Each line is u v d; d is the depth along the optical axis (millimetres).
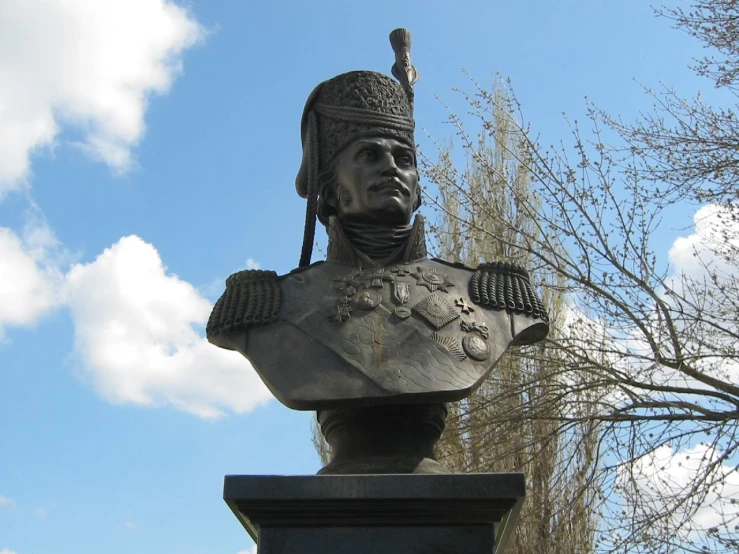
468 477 2574
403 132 3299
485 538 2527
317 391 2770
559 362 7383
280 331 2936
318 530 2564
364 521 2564
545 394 7434
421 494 2557
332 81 3377
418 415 2854
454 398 2779
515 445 7562
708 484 6457
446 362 2852
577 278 7504
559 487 7535
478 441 7578
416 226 3186
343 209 3262
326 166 3322
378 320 2959
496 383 7668
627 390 7148
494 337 2982
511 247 8453
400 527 2557
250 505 2576
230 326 2930
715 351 7512
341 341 2893
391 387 2762
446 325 2957
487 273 3162
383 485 2570
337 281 3086
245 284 3072
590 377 7648
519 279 3156
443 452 7762
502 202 8469
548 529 7371
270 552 2541
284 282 3102
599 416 7199
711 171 7484
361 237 3207
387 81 3355
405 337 2914
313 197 3281
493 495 2551
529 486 7574
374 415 2838
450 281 3115
